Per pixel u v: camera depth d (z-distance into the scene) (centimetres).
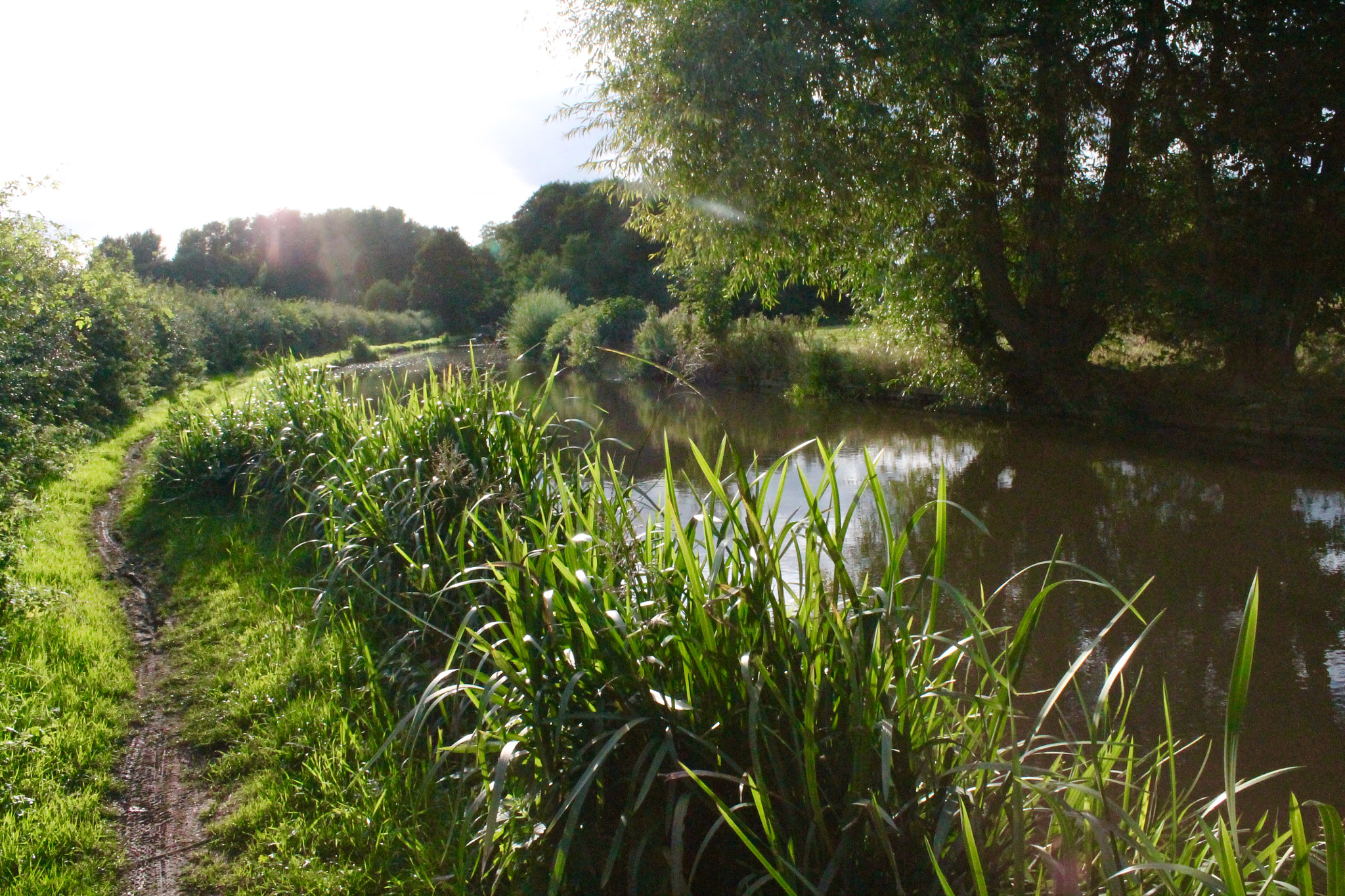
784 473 235
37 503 710
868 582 224
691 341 2095
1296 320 1012
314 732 345
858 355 1620
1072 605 527
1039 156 1146
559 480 311
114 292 1380
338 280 6838
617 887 222
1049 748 238
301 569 562
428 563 407
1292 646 463
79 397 1107
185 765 342
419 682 361
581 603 231
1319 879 271
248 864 274
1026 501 788
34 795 309
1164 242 1103
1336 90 920
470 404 529
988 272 1235
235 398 1070
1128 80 1067
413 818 279
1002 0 1038
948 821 179
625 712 220
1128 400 1173
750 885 198
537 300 3017
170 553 627
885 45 1055
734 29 1058
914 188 1139
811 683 203
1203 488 817
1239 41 973
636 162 1231
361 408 703
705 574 272
